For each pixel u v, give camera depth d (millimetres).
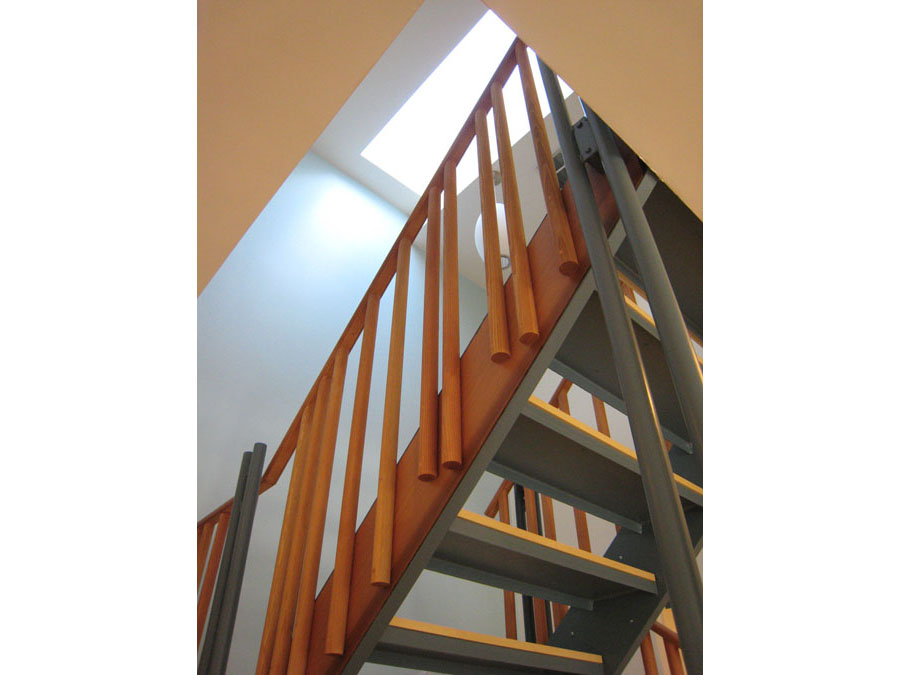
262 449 2270
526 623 2715
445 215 2043
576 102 4105
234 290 3869
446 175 2152
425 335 1906
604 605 2307
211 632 1922
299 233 4367
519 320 1653
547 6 1104
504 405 1635
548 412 1721
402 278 2125
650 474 811
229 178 1412
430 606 3791
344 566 1768
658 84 1215
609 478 2049
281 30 1183
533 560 1954
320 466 2059
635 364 930
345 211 4719
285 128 1332
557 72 1243
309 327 4094
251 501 2160
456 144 2201
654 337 1868
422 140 5078
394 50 4191
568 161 1404
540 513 3090
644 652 2373
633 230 1088
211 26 1167
